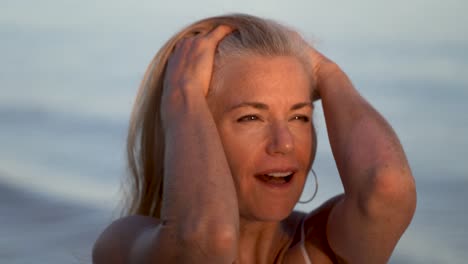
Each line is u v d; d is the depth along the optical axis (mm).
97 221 6660
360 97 2670
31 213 6961
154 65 2844
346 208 2439
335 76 2760
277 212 2521
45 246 5961
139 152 2920
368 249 2432
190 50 2635
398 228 2371
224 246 2088
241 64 2518
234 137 2500
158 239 2176
